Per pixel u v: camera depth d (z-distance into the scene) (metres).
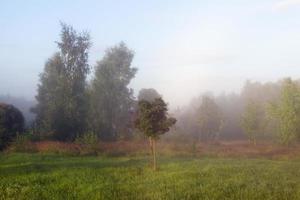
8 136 54.72
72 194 20.86
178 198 19.36
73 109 63.59
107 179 25.02
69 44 65.88
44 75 68.62
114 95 70.44
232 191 20.72
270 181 23.41
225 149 48.19
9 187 22.62
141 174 27.28
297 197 19.12
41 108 69.06
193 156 43.09
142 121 30.16
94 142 47.88
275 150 47.69
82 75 66.12
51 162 35.25
